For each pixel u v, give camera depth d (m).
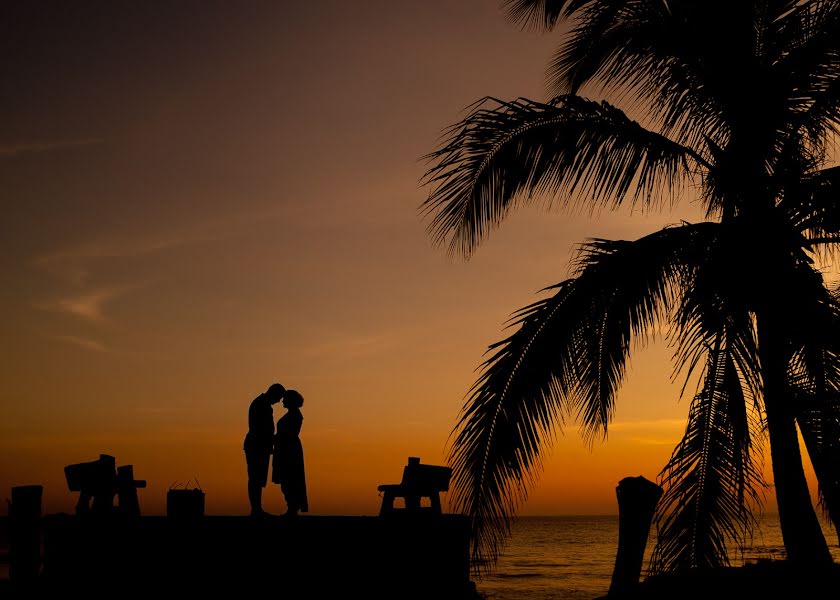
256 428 9.95
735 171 8.40
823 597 6.44
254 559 8.74
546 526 172.38
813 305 7.38
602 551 73.06
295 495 9.84
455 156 8.90
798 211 8.12
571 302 8.17
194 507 9.09
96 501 9.95
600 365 9.02
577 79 10.92
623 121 8.93
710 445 8.23
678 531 8.16
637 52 9.35
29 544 9.40
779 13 9.09
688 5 8.95
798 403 7.28
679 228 8.68
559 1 11.20
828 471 7.06
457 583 8.70
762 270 7.55
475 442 7.77
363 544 8.74
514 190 9.17
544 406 7.85
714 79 8.84
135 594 8.78
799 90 8.73
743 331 7.89
